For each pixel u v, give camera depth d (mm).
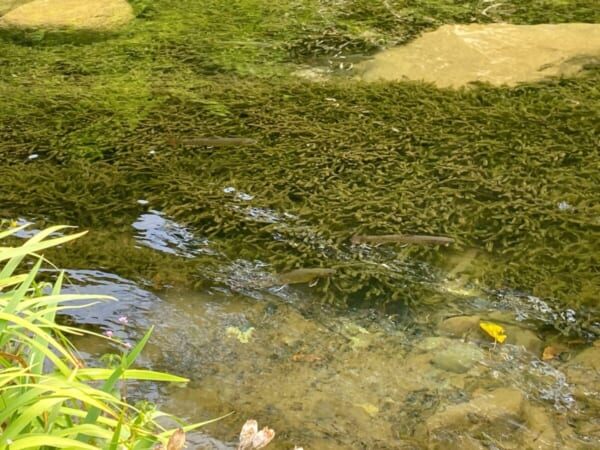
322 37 6164
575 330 3588
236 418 3234
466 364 3447
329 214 4172
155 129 4898
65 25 6520
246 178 4438
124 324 3590
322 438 3172
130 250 3959
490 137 4746
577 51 5559
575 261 3879
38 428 2453
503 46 5633
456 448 3158
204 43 6148
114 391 2934
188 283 3795
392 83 5367
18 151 4684
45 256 3893
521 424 3238
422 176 4422
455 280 3816
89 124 4965
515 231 4043
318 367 3434
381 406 3287
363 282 3799
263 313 3662
